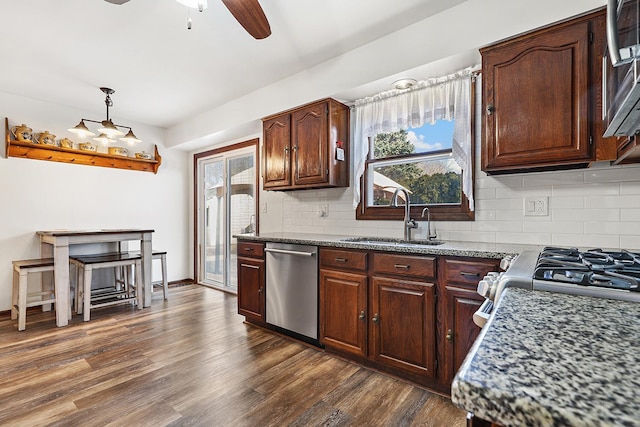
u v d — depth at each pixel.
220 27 2.19
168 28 2.20
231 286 4.33
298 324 2.56
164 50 2.49
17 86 3.17
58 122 3.68
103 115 4.02
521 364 0.40
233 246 4.32
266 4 1.95
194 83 3.12
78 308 3.34
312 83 2.80
